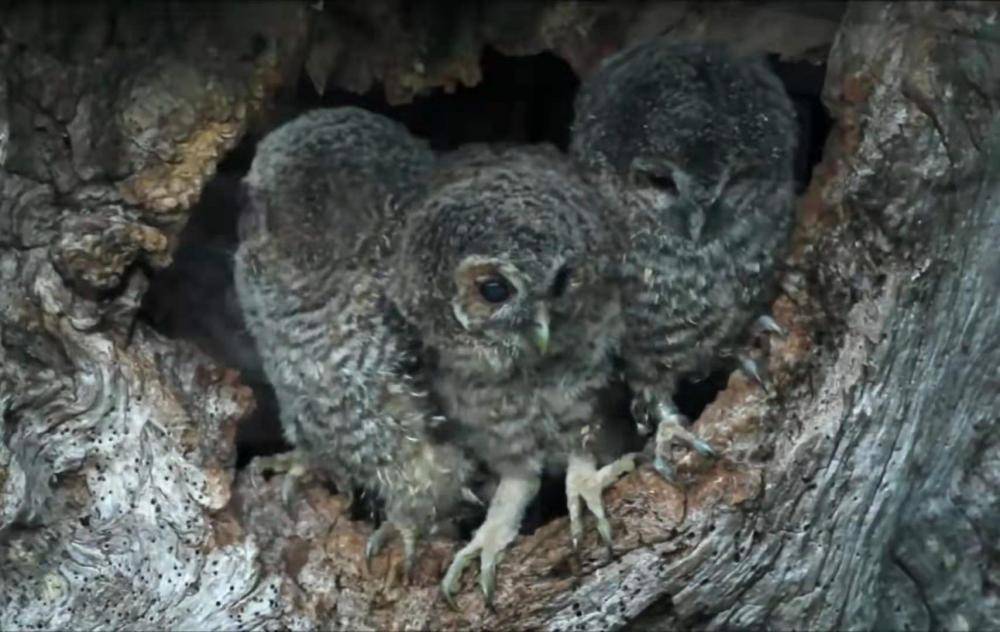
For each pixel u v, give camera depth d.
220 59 5.44
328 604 5.44
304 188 5.44
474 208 5.38
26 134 5.41
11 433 5.40
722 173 5.40
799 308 5.43
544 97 5.52
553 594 5.41
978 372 5.45
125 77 5.43
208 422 5.45
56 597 5.43
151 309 5.45
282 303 5.44
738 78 5.42
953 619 5.49
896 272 5.40
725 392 5.43
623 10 5.49
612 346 5.43
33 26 5.41
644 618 5.43
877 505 5.43
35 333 5.41
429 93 5.52
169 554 5.43
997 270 5.41
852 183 5.40
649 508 5.40
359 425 5.45
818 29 5.45
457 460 5.45
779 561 5.42
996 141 5.39
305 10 5.45
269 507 5.46
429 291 5.39
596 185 5.43
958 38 5.39
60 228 5.41
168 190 5.43
